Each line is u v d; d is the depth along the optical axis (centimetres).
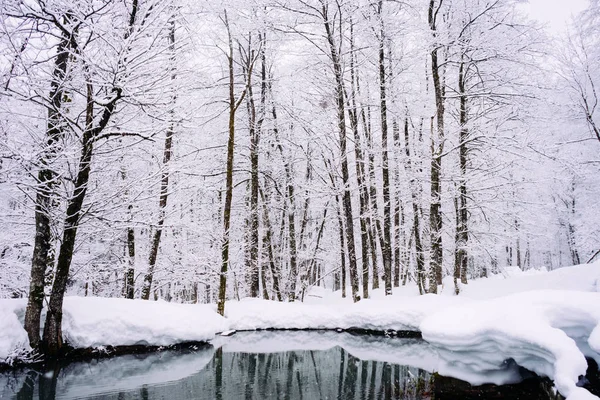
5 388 655
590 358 493
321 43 1398
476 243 1356
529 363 504
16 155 665
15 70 653
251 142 1444
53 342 771
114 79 698
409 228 1888
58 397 618
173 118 791
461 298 1110
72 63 707
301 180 1644
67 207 809
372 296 1477
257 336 1131
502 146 1194
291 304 1314
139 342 896
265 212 1518
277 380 743
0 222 871
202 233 1314
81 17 646
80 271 1089
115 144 916
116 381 715
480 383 568
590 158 1378
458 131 1264
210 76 1324
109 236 1139
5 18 614
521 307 545
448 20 1295
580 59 1281
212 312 1162
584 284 956
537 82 1202
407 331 1096
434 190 1251
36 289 759
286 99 1633
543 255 3447
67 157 749
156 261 1296
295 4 1325
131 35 676
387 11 1355
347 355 937
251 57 1479
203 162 1338
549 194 1838
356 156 1437
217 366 839
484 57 1259
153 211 1086
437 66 1265
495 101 1253
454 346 584
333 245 2119
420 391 657
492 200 1352
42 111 775
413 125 1623
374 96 1526
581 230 1452
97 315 862
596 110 1338
